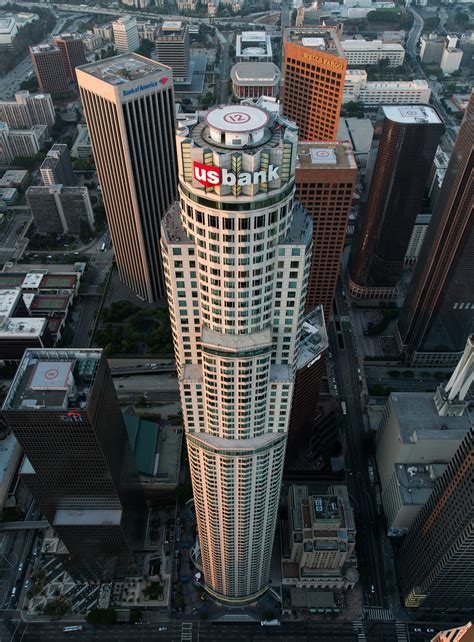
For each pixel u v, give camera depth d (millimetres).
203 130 120688
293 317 145750
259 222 120562
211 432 174500
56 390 191250
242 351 141875
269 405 165375
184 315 145500
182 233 132625
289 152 114562
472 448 190250
